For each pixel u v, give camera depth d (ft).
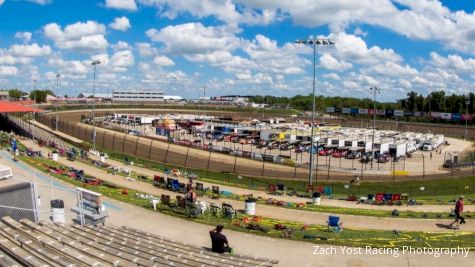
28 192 57.88
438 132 482.28
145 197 90.74
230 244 61.21
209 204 85.25
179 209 79.87
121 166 154.71
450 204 108.99
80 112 531.91
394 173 194.18
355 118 647.15
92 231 55.93
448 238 65.36
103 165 142.00
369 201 113.50
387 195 111.14
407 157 279.28
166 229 68.49
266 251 58.44
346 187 161.07
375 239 64.39
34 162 125.29
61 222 62.85
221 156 239.91
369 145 279.90
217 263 44.83
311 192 133.80
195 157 231.50
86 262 38.63
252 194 117.60
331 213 87.10
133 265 40.09
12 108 233.96
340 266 52.80
